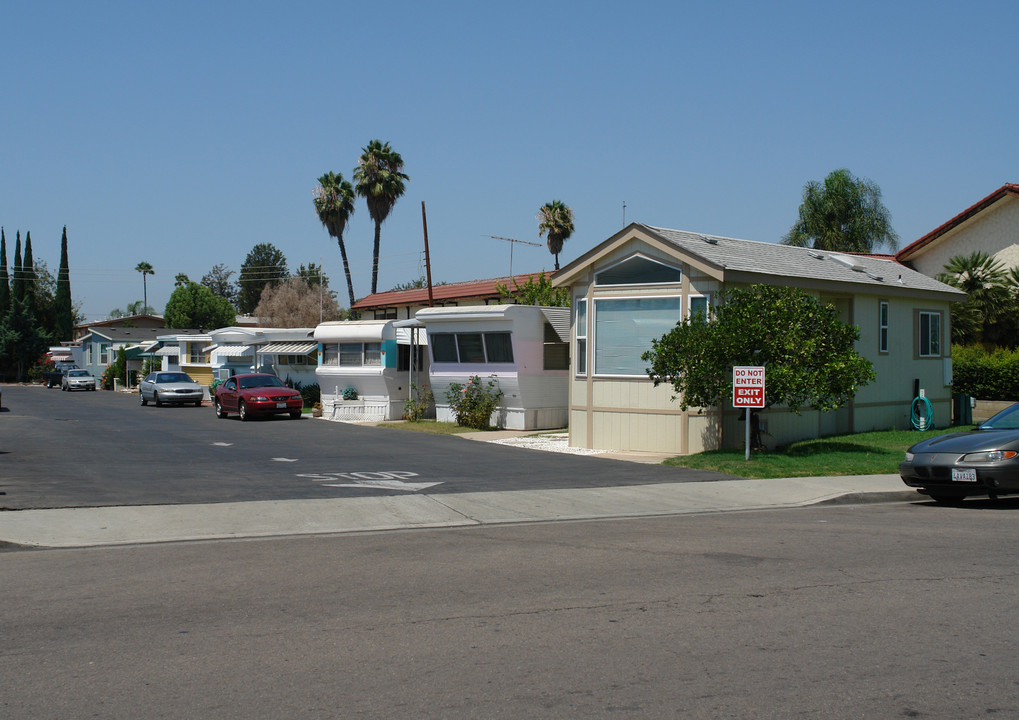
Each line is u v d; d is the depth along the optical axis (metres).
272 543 9.97
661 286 19.36
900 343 23.23
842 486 14.21
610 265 20.19
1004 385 27.73
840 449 18.47
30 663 5.67
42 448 20.05
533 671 5.47
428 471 16.25
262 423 28.47
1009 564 8.44
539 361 25.69
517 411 25.56
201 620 6.66
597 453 19.55
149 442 21.77
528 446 21.17
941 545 9.44
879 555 8.92
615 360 20.22
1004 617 6.64
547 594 7.39
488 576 8.10
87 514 11.45
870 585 7.64
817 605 6.99
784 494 13.68
